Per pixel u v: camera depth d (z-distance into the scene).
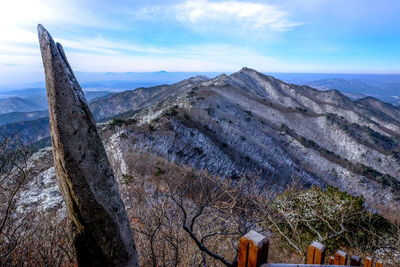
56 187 12.82
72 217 1.82
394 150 86.12
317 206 7.66
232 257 4.45
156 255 3.84
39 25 1.83
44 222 4.34
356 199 7.68
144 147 34.69
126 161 21.88
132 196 5.32
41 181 13.02
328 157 74.88
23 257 3.14
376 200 59.00
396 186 63.31
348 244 7.38
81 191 1.68
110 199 1.80
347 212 7.35
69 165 1.64
